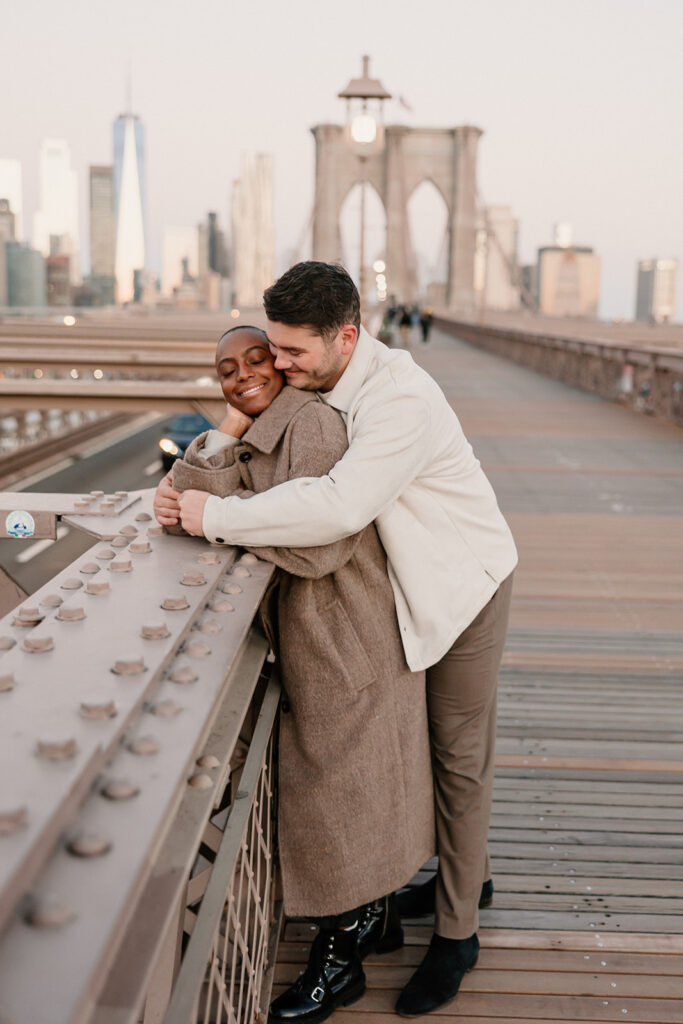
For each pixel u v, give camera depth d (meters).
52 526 2.07
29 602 1.39
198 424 17.39
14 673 1.04
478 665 1.91
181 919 1.30
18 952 0.64
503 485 8.38
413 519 1.78
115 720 0.91
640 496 7.96
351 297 1.66
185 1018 1.06
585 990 2.04
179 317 25.14
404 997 1.95
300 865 1.79
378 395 1.68
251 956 1.61
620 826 2.74
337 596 1.73
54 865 0.73
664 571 5.68
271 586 1.75
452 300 93.50
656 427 12.36
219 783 1.12
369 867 1.77
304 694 1.74
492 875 2.48
